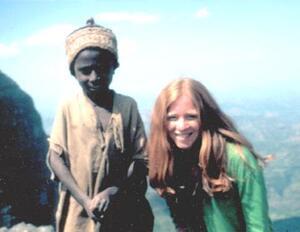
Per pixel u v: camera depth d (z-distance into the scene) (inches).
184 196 56.9
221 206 53.8
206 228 57.1
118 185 53.8
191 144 53.1
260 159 53.9
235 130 53.8
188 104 52.1
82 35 50.6
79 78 51.4
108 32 51.6
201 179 54.1
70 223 54.8
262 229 52.4
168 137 54.2
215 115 53.2
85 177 52.8
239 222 55.0
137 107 55.7
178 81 53.1
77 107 53.4
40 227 182.7
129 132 54.7
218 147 51.8
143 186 57.1
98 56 50.3
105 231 53.2
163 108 53.2
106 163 52.4
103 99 53.3
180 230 60.2
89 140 52.6
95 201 51.4
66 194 55.4
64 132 53.7
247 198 52.4
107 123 53.0
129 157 55.1
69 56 51.6
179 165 55.7
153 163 55.4
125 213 54.7
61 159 53.7
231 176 52.1
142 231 56.9
